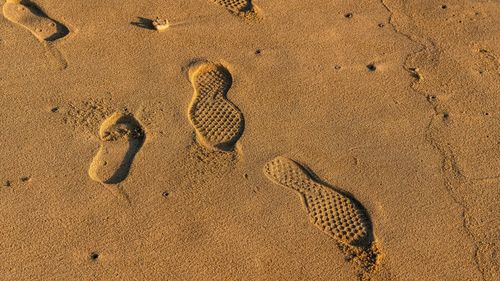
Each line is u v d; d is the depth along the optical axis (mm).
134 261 1512
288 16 1965
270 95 1778
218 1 1999
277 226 1570
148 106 1746
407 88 1804
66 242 1529
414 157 1678
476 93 1800
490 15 1993
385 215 1591
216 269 1508
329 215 1592
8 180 1604
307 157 1674
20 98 1739
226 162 1657
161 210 1579
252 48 1881
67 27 1906
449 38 1928
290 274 1508
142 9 1959
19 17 1921
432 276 1514
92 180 1617
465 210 1601
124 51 1854
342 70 1836
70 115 1717
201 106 1761
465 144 1702
